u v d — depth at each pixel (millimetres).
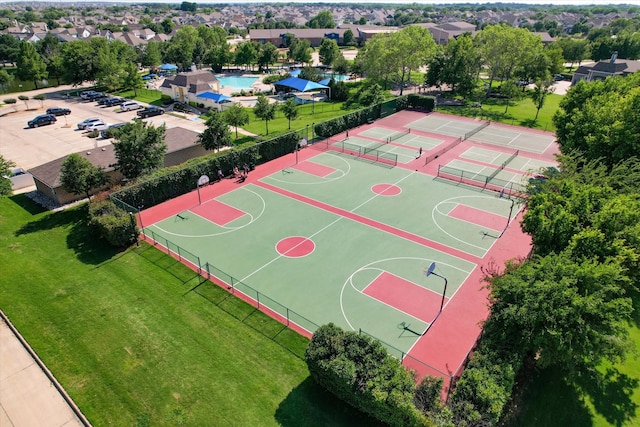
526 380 21656
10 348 24109
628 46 117375
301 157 54031
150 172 41969
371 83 89000
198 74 87438
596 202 25781
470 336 24969
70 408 20531
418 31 93875
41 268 31094
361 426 19094
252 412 20000
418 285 29453
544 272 20781
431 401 17797
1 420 19906
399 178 47500
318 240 35031
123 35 169250
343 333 20688
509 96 78562
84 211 39844
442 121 71562
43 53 135625
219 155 46812
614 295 22422
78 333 24938
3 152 56219
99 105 83375
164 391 21172
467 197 42844
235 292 28641
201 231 36375
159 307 27094
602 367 22922
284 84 86562
